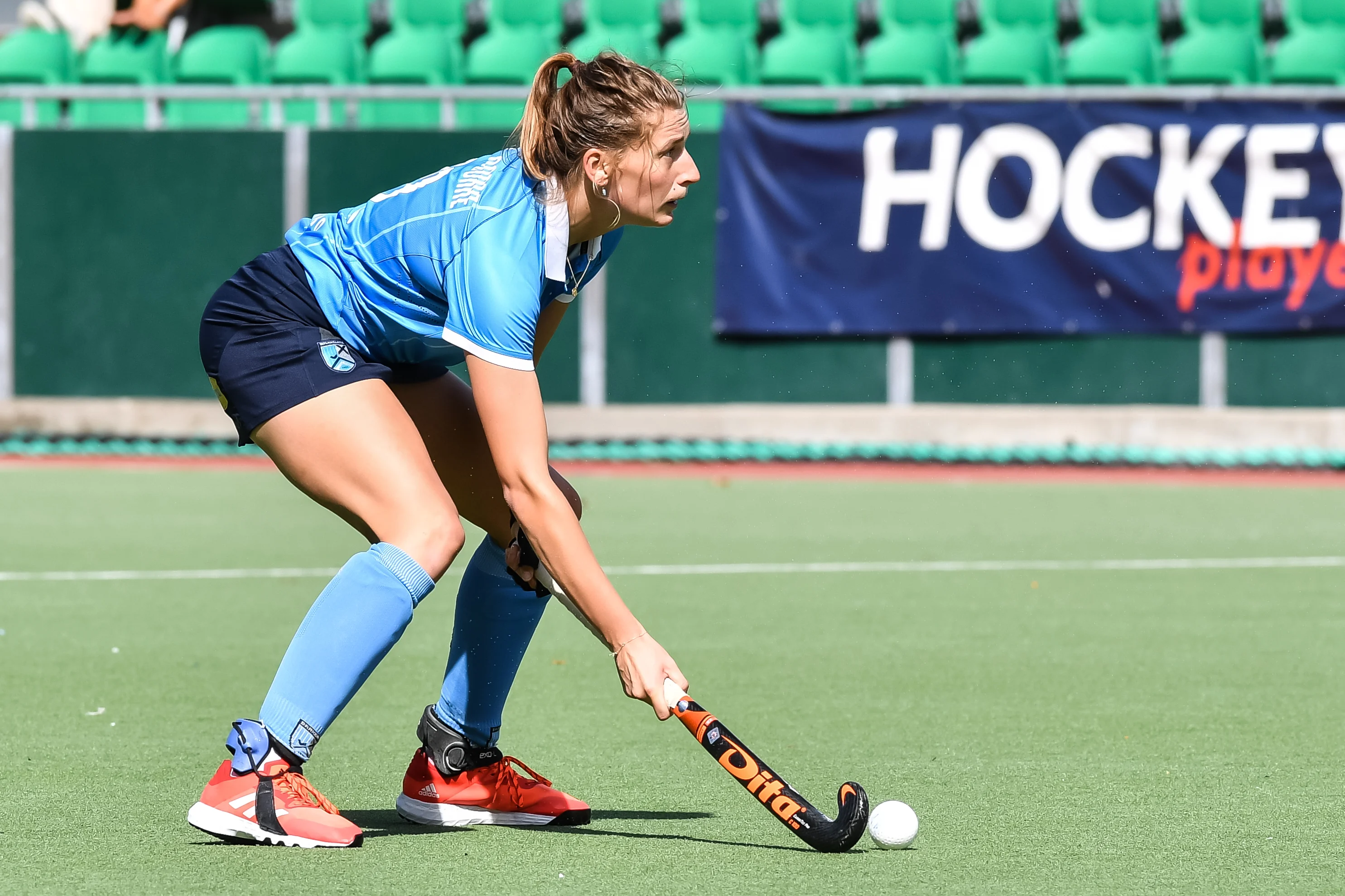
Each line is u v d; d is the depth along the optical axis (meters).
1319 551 26.97
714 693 16.06
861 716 14.97
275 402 10.20
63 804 11.38
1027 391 40.28
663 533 29.06
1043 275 39.88
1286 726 14.52
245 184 42.16
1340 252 38.94
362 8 52.44
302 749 10.17
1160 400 39.91
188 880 9.42
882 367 40.69
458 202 10.02
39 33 51.53
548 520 9.77
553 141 9.89
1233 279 39.31
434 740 10.93
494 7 51.47
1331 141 38.69
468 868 9.77
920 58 48.28
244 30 51.47
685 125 10.03
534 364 9.91
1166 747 13.61
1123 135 39.38
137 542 27.48
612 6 51.12
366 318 10.32
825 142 40.25
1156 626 20.06
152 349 42.69
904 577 24.12
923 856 10.11
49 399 42.97
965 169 39.94
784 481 37.88
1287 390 39.47
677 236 40.91
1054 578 24.00
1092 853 10.23
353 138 41.78
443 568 10.16
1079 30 50.69
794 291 40.69
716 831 10.81
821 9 50.03
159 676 16.72
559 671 17.08
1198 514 32.03
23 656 17.83
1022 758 13.20
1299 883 9.55
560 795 11.00
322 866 9.77
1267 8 49.62
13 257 42.84
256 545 27.20
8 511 31.69
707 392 41.19
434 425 10.96
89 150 42.50
